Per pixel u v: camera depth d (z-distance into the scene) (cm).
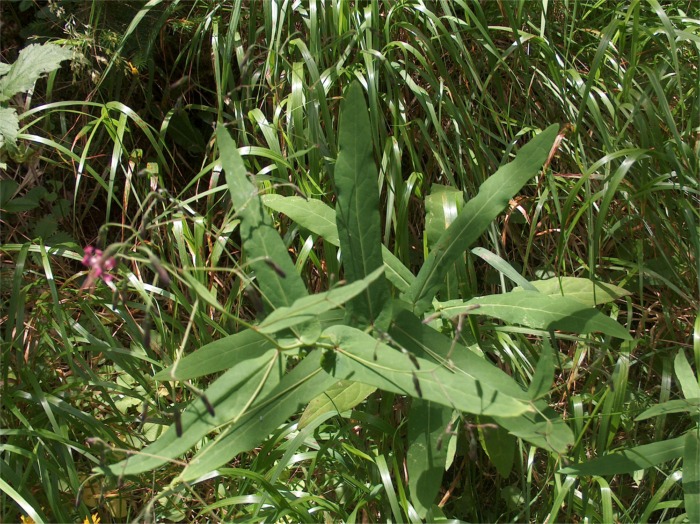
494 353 71
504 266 66
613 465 58
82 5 82
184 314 76
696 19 79
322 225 64
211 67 86
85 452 65
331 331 55
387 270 63
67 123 84
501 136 80
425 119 76
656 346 73
